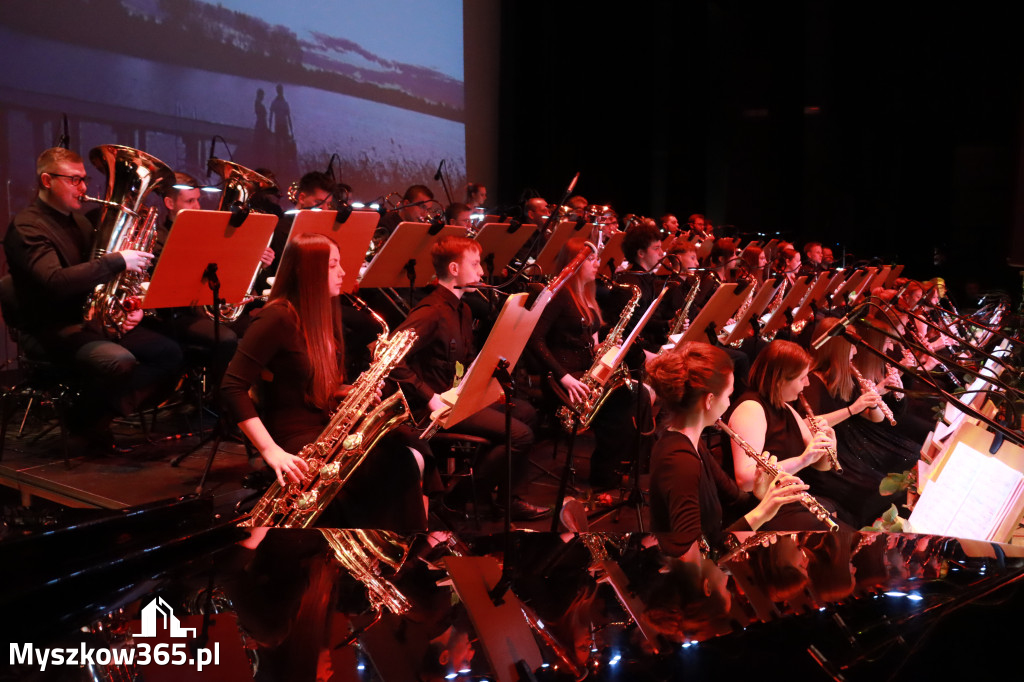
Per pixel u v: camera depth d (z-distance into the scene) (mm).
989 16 11617
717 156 11891
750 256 6723
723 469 3209
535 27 10445
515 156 10617
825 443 2967
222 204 4270
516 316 2553
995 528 2420
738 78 12047
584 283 4469
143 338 4133
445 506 3975
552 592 1564
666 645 1401
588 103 10945
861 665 1376
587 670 1311
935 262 11500
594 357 4414
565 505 3037
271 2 7281
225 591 1484
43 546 1432
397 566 1655
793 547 1817
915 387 5391
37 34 5652
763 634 1455
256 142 7234
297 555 1672
